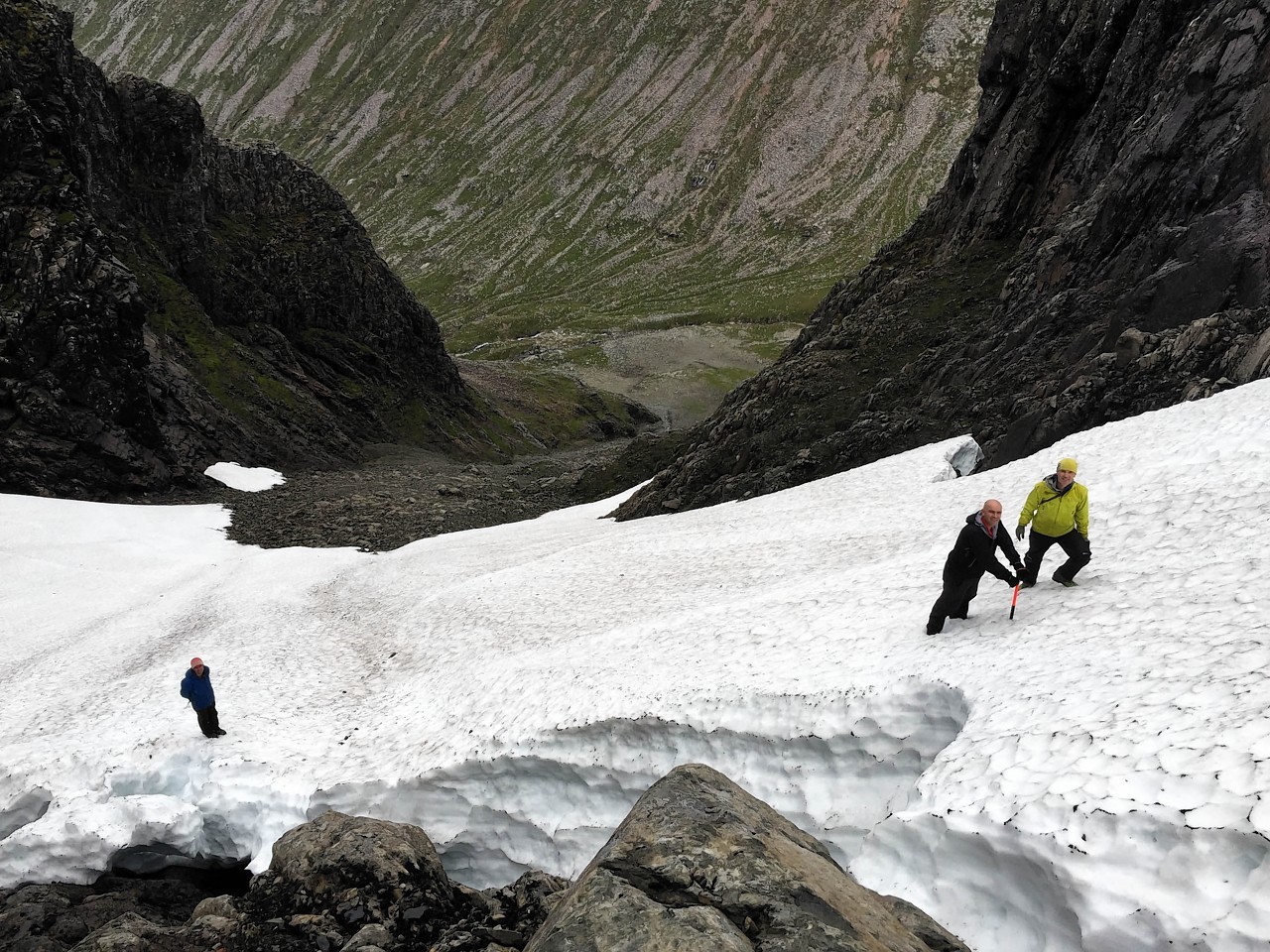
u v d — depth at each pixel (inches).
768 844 374.3
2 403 2402.8
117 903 695.7
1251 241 1133.7
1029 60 2324.1
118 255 3518.7
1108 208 1551.4
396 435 4623.5
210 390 3508.9
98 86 3511.3
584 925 323.6
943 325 2032.5
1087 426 1167.0
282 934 512.4
